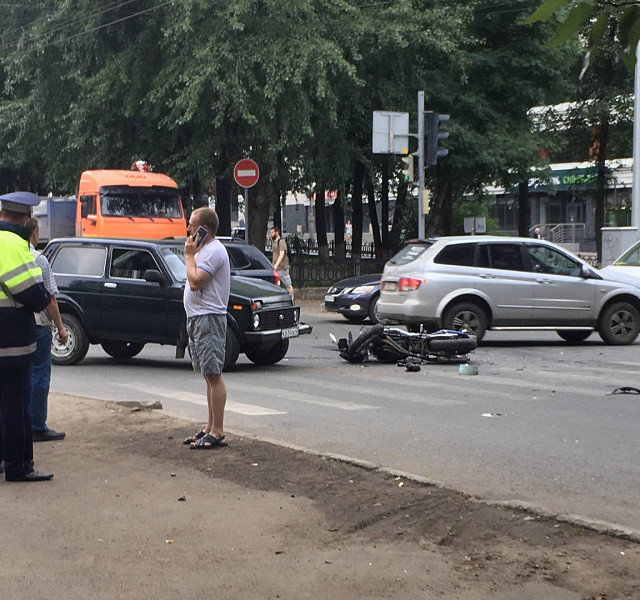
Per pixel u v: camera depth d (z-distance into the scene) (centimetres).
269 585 500
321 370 1450
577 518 601
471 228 3020
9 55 2944
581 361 1568
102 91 2666
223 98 2470
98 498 666
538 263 1777
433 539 575
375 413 1058
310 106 2594
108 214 2828
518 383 1315
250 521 611
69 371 1424
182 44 2609
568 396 1197
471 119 3130
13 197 689
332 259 2936
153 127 2817
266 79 2525
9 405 704
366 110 3025
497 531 588
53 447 828
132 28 2792
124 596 484
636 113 2509
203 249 805
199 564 532
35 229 809
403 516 619
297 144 2661
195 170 2836
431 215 3541
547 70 3130
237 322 1412
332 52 2514
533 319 1762
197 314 809
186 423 932
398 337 1538
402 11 2739
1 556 544
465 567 527
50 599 479
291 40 2530
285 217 8169
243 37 2544
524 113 3275
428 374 1408
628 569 522
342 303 2172
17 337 696
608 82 3894
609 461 816
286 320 1465
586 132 4112
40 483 707
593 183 4256
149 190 2880
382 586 499
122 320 1454
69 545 564
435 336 1536
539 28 3081
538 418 1032
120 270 1470
